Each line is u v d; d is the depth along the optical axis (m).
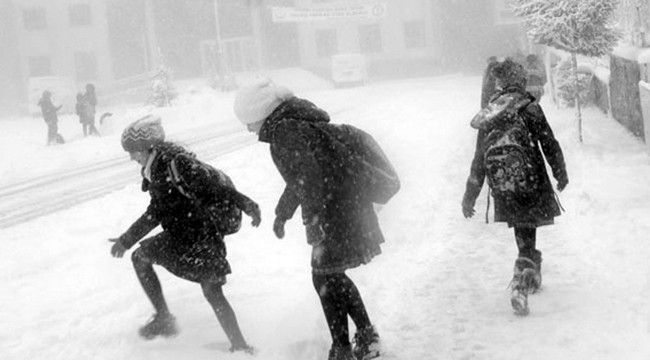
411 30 55.94
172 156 4.58
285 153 4.30
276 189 11.20
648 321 4.83
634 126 14.09
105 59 53.81
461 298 5.76
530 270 5.29
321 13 46.38
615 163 11.34
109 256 7.95
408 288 6.07
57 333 5.40
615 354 4.39
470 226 8.17
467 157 12.86
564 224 7.86
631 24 14.95
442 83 42.34
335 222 4.42
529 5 14.10
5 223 11.06
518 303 5.16
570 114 18.47
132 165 17.22
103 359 4.73
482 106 7.23
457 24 54.84
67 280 7.08
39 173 17.42
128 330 5.30
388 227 8.25
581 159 11.91
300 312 5.52
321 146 4.40
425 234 7.90
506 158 5.30
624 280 5.77
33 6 54.59
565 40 13.70
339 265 4.43
